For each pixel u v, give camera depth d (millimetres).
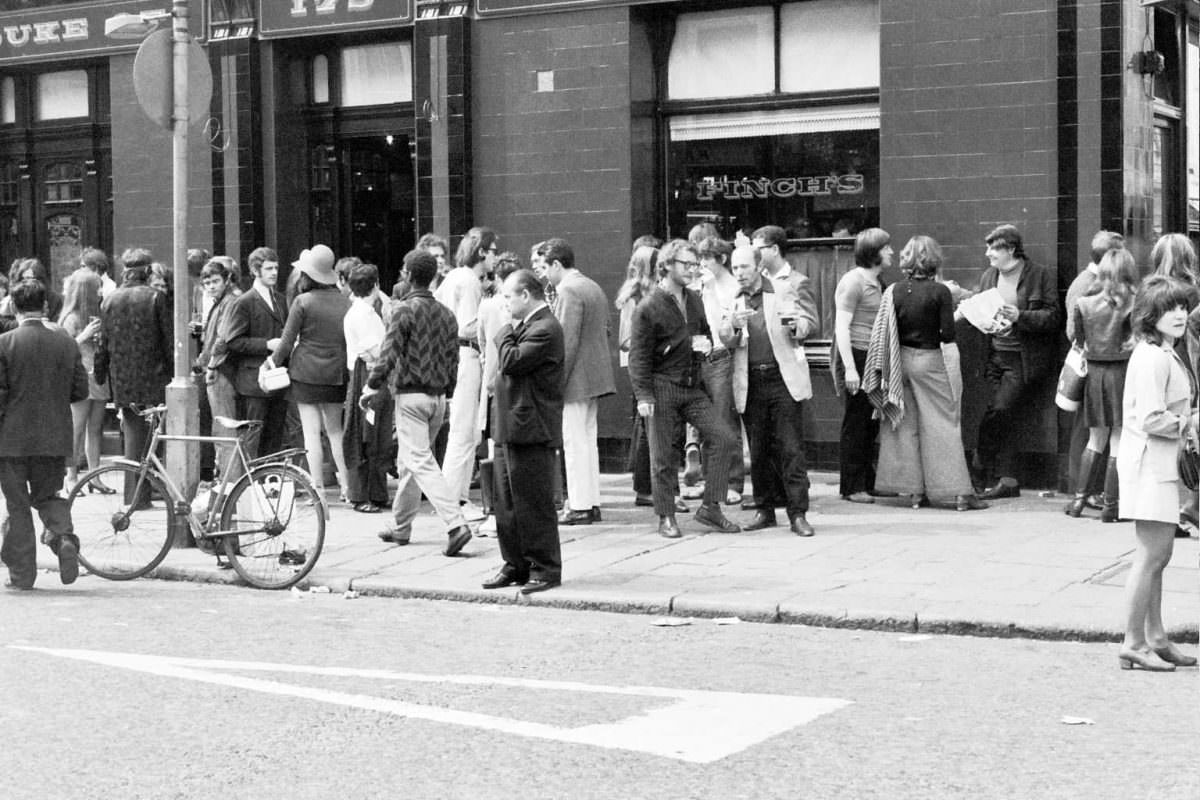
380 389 12406
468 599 10695
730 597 10086
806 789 6238
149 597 11000
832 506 13664
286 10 17406
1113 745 6844
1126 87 13641
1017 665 8484
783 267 13203
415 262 12211
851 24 15234
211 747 6965
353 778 6477
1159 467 8258
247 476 11375
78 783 6461
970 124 14180
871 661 8641
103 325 14844
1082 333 12414
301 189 18000
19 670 8508
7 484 11141
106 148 19094
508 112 16281
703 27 15852
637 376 12305
